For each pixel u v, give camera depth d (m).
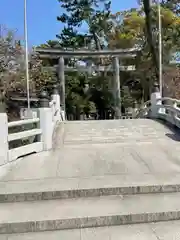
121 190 3.70
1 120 4.87
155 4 17.98
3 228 2.93
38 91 15.16
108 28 24.48
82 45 25.03
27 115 6.22
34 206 3.38
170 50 18.02
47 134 6.06
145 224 3.04
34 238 2.80
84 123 9.33
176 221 3.10
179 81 16.83
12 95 14.18
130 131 7.96
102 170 4.51
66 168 4.65
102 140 7.00
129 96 22.50
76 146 6.40
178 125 8.24
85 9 23.67
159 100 10.32
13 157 5.13
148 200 3.49
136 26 20.17
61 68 16.67
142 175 4.22
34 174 4.36
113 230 2.92
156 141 6.79
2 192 3.59
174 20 17.77
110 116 25.05
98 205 3.35
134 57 18.31
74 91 23.17
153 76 17.83
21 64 14.46
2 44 13.91
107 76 21.33
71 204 3.41
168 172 4.36
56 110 9.56
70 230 2.95
